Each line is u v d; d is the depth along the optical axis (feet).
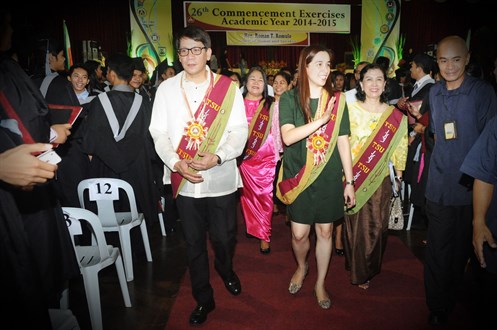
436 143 7.03
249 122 10.98
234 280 8.88
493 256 5.08
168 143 7.34
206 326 7.77
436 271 7.32
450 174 6.84
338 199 7.75
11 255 3.83
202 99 7.34
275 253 11.21
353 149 8.69
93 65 15.38
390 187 8.82
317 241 8.14
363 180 8.54
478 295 8.71
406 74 17.80
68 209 7.18
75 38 37.27
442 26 42.75
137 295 9.05
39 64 9.20
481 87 6.52
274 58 41.42
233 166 7.71
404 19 42.24
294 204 7.84
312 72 7.27
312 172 7.52
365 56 41.50
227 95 7.39
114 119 9.68
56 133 5.07
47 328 4.17
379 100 8.80
